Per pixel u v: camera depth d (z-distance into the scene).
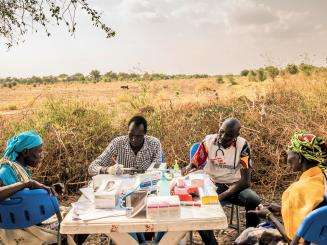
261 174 7.00
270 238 3.21
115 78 61.03
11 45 6.39
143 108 9.27
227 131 4.41
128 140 4.78
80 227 2.94
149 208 2.96
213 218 2.96
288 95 9.38
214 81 45.22
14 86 76.56
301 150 3.00
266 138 7.47
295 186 2.96
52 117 7.90
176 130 7.92
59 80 101.12
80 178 7.18
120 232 2.95
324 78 10.48
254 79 28.16
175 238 3.07
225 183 4.58
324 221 2.72
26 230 3.35
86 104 8.63
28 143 3.60
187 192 3.39
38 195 3.22
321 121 7.91
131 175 4.23
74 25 6.08
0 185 3.38
